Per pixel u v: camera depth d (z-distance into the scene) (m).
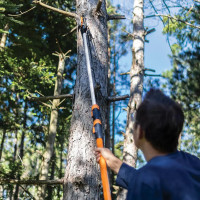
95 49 3.79
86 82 3.61
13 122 10.30
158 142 1.09
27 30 11.38
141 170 1.04
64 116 11.38
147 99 1.14
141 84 8.65
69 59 13.49
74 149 3.38
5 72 8.79
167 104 1.10
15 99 11.54
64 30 12.17
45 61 9.33
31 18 11.62
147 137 1.10
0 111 10.02
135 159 8.06
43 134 11.85
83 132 3.42
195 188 0.98
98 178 3.31
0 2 8.80
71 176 3.29
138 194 0.99
